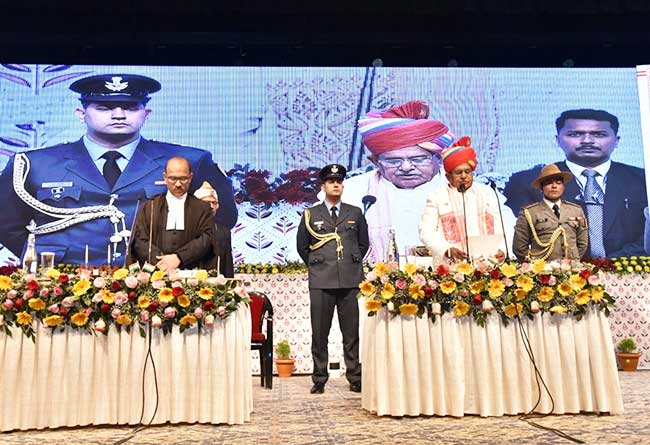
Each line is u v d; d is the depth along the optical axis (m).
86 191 7.90
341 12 8.24
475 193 4.39
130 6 8.03
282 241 7.95
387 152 8.12
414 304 3.75
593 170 8.16
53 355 3.51
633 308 6.64
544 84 8.33
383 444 3.04
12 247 7.74
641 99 8.33
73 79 8.13
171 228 4.06
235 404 3.60
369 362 3.97
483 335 3.77
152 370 3.55
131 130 8.08
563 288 3.81
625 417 3.69
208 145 8.10
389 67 8.30
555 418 3.66
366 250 5.17
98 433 3.37
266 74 8.25
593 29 8.52
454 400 3.71
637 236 8.03
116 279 3.58
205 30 8.42
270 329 5.41
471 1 8.15
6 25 8.12
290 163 8.10
